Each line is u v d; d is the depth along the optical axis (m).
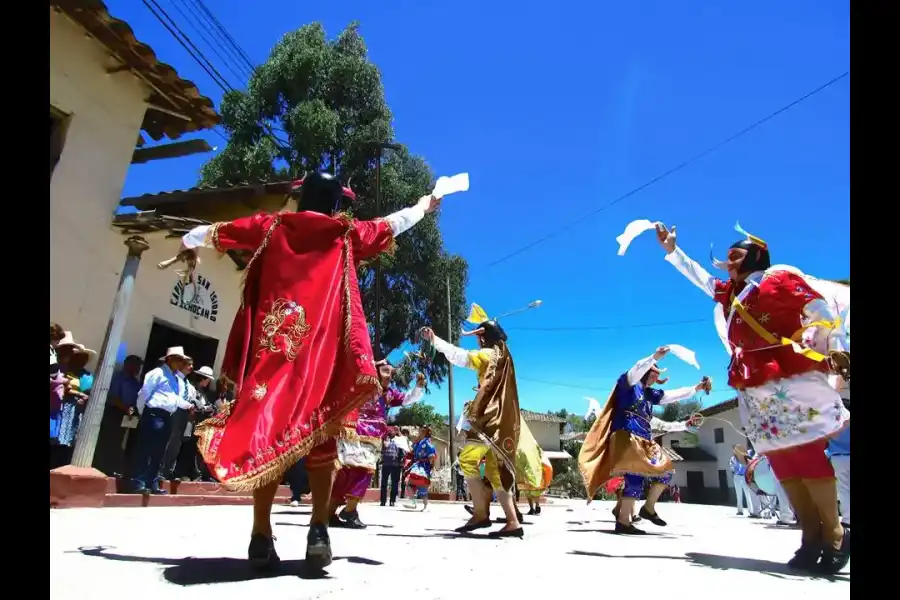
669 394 7.00
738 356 3.65
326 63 21.22
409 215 3.30
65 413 6.97
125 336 9.16
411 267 23.12
